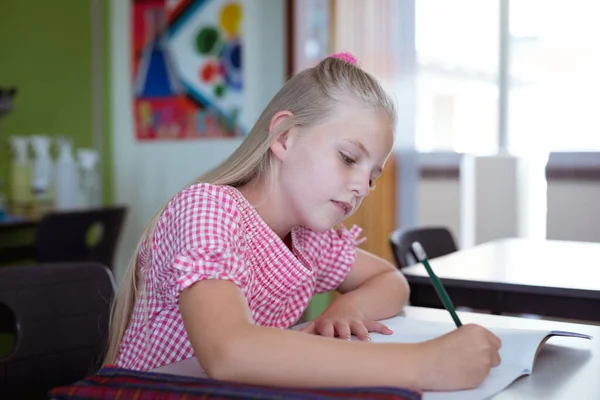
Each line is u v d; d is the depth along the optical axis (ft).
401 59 11.12
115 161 13.41
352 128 3.07
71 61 12.34
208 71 12.65
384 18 11.17
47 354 4.38
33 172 10.55
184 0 12.78
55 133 11.99
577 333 3.28
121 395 2.23
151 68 13.08
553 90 10.99
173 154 13.00
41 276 4.42
